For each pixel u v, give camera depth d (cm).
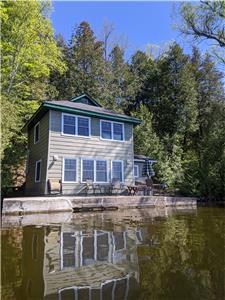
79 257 501
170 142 2670
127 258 494
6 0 2019
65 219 974
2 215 1012
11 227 799
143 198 1427
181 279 395
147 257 500
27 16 2047
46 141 1505
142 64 3356
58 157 1473
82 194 1508
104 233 716
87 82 3022
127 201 1373
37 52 2180
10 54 2109
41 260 482
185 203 1548
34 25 2120
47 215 1067
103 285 376
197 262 468
